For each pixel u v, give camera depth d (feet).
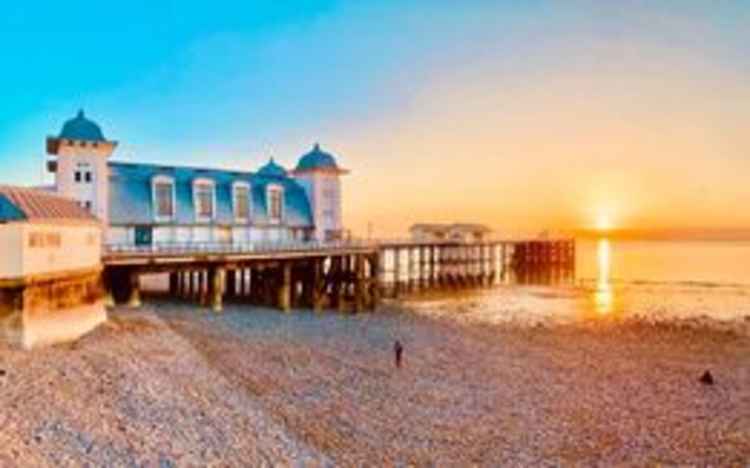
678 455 68.33
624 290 239.71
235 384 83.10
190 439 59.06
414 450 66.23
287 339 116.47
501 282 271.69
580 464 64.85
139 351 88.69
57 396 62.95
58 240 89.56
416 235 274.77
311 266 160.45
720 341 134.92
